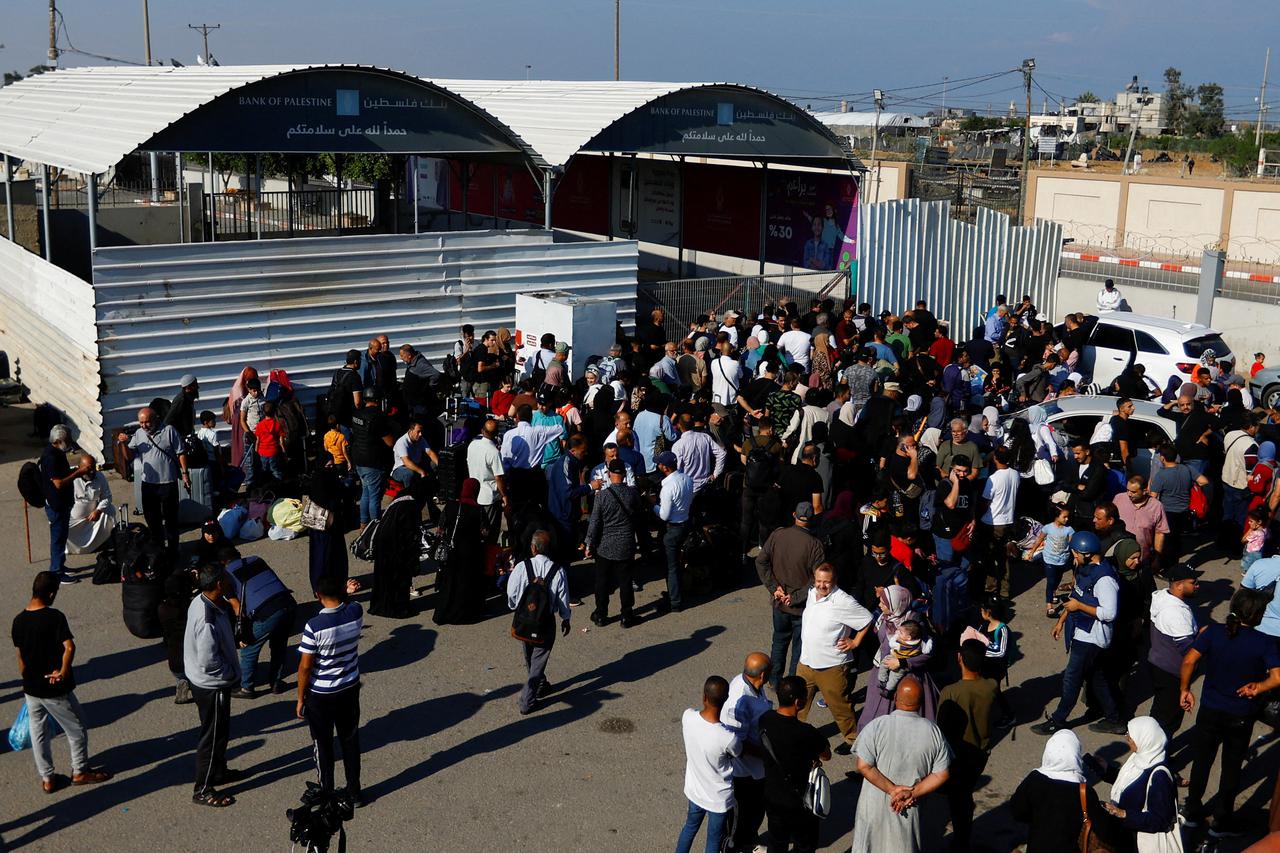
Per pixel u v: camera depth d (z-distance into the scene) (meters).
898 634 8.23
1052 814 6.83
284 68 18.06
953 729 7.71
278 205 26.58
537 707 10.08
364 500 13.91
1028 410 15.60
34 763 9.01
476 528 11.67
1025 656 11.33
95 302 15.55
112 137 16.98
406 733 9.59
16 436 17.84
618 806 8.52
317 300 17.34
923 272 23.88
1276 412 14.43
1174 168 64.00
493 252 18.81
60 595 12.16
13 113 23.20
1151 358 20.55
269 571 10.21
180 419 14.40
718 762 7.33
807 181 23.41
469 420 15.25
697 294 21.38
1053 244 26.28
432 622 11.84
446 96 18.16
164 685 10.31
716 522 13.25
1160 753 6.98
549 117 21.83
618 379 15.70
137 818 8.26
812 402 14.86
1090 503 11.85
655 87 21.89
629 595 11.77
